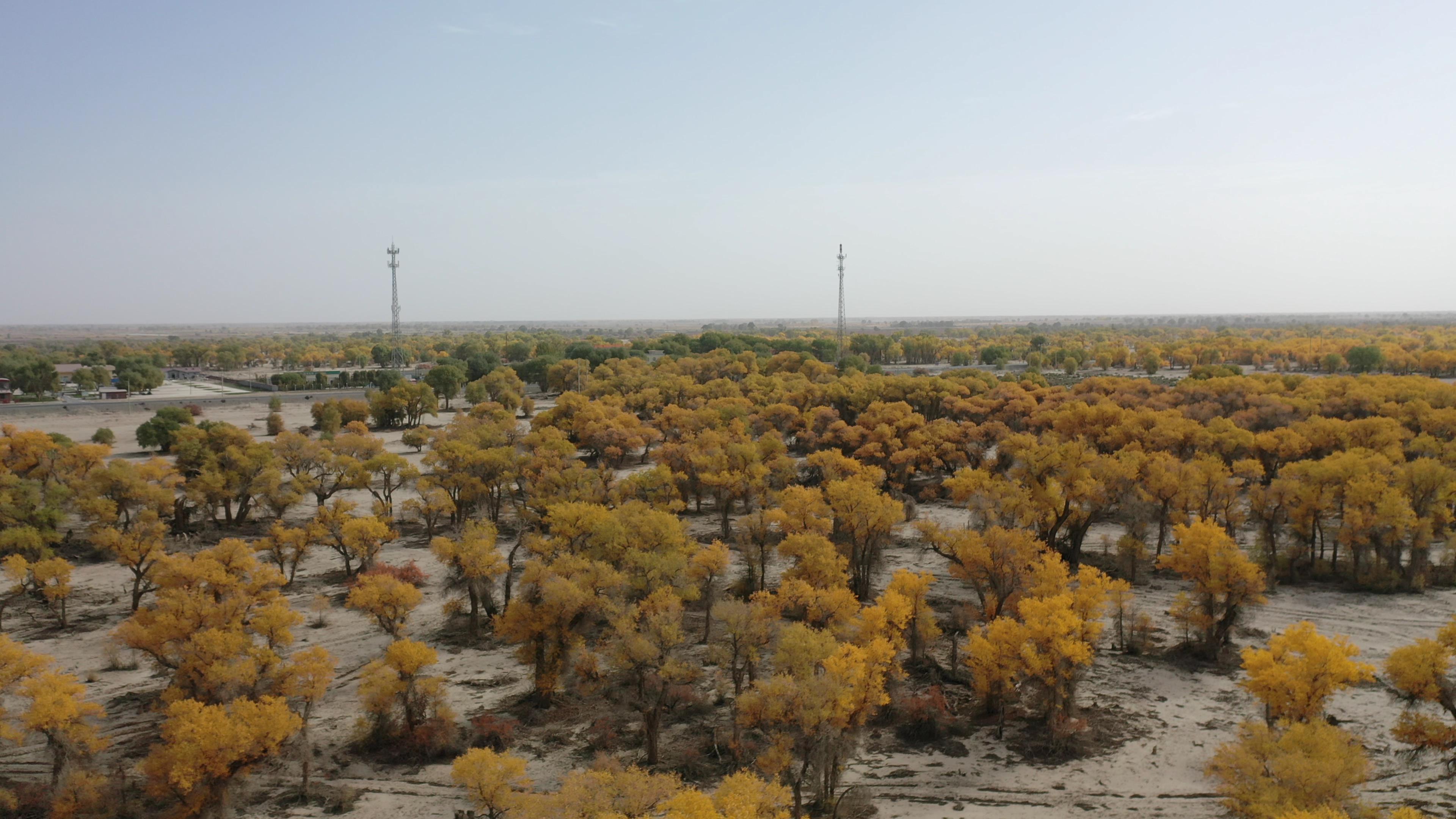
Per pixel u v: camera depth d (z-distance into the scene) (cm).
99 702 5916
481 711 5712
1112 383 15888
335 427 17400
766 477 9919
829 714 4466
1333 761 3762
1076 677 5369
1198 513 8538
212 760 4288
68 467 10675
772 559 8806
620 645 5172
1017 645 5225
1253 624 6900
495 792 4138
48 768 5106
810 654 4884
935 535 7244
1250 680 4866
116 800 4575
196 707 4597
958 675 6103
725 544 9381
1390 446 9738
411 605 6172
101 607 7812
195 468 11056
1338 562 8350
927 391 15575
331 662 5291
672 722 5544
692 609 7512
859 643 5641
